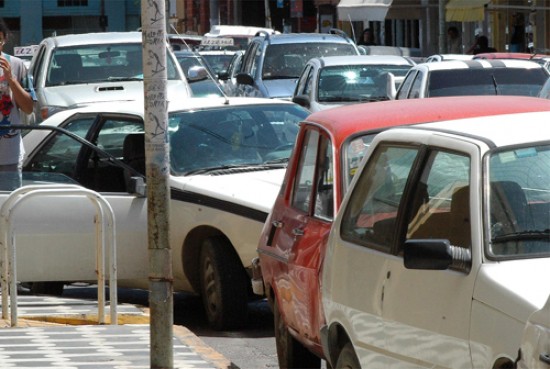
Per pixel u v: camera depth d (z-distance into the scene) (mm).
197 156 20656
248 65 50875
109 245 18297
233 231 18922
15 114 22172
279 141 21234
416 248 10344
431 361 10672
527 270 10047
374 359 11789
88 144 20734
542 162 10906
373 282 11844
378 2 66812
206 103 21750
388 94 38156
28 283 23328
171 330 14531
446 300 10438
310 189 15039
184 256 19891
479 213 10500
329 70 41344
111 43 37375
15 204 18016
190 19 129875
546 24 67938
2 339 16906
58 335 17203
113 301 18344
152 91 13922
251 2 115438
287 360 15305
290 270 14578
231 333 19312
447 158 11352
